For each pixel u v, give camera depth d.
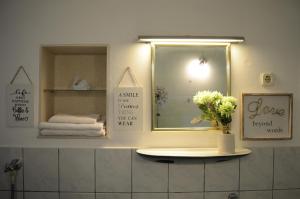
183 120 1.45
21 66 1.43
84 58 1.64
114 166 1.40
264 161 1.45
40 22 1.43
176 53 1.46
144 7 1.44
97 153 1.40
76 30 1.43
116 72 1.43
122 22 1.43
